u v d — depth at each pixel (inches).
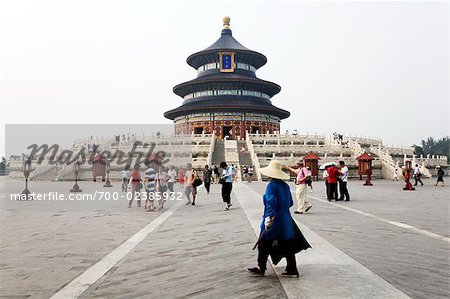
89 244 487.2
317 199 1066.7
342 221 643.5
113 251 445.7
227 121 3560.5
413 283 309.4
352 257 393.7
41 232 580.1
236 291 290.2
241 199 1040.8
